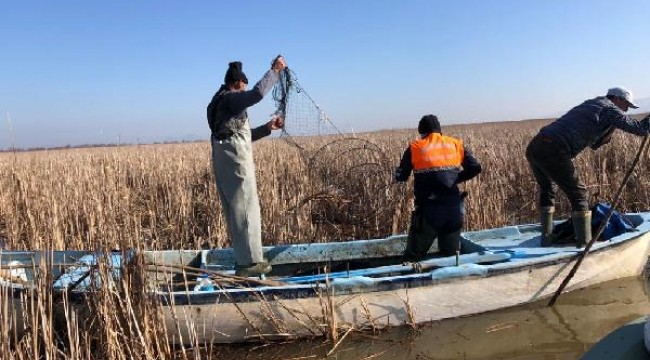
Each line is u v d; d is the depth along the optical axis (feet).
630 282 18.63
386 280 15.83
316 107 19.97
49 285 14.02
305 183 29.71
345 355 14.88
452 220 18.35
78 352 12.17
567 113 18.94
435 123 18.76
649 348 7.64
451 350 14.82
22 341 12.62
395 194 28.02
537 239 21.11
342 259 20.67
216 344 15.74
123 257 14.23
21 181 28.60
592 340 14.97
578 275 17.71
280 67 16.81
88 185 29.58
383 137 54.65
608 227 19.53
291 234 25.79
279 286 15.66
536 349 14.66
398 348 15.10
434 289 16.19
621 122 17.69
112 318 13.15
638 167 30.66
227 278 15.69
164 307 15.21
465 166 18.63
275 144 46.14
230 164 17.10
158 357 13.60
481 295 16.56
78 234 23.63
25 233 25.75
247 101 16.22
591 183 30.30
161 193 34.06
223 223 26.99
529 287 17.02
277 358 14.92
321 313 15.84
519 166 35.70
